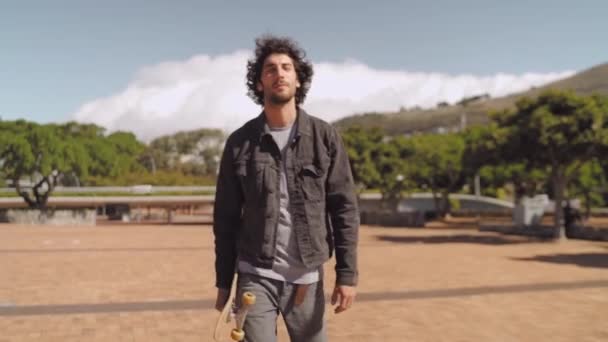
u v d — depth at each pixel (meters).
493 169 46.84
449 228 38.12
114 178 66.56
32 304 9.36
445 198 53.00
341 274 2.93
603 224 39.62
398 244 23.33
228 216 3.07
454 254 18.73
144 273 13.42
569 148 22.77
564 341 6.94
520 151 23.77
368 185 47.91
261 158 2.95
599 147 22.42
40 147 39.47
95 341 6.88
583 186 43.41
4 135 39.06
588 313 8.63
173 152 126.06
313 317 2.96
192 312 8.69
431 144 50.84
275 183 2.92
